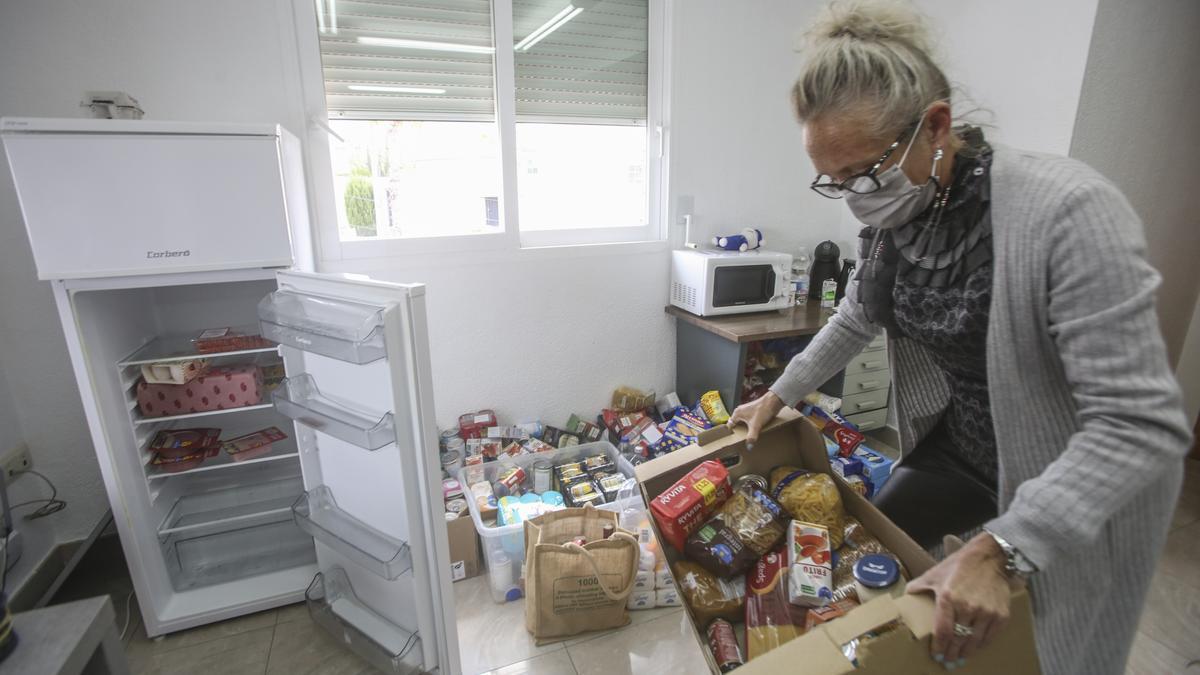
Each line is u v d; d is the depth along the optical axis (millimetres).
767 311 2391
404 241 2088
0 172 1604
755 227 2637
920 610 640
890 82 715
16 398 1732
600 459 2154
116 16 1633
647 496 1069
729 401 2195
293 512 1529
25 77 1591
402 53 1988
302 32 1834
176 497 1764
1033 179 710
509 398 2393
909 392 1122
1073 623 796
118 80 1670
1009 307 717
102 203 1248
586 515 1642
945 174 800
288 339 1277
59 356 1761
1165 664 1433
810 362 1138
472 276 2205
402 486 1212
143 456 1568
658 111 2354
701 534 1013
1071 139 1824
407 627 1475
